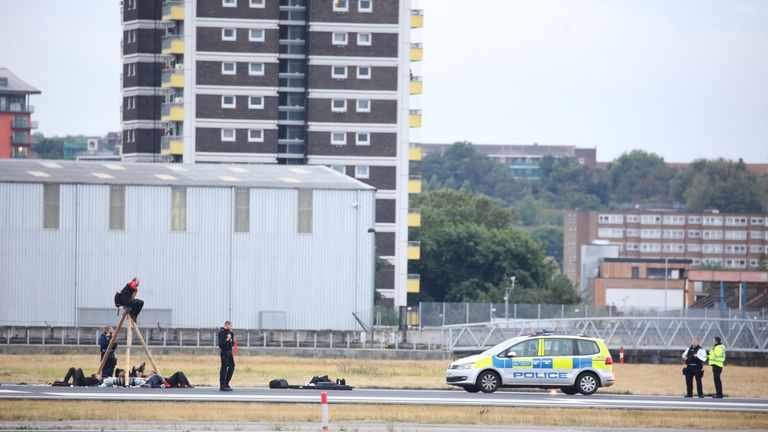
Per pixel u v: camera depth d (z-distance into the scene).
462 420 170.00
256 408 173.88
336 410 175.12
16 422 159.38
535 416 174.75
